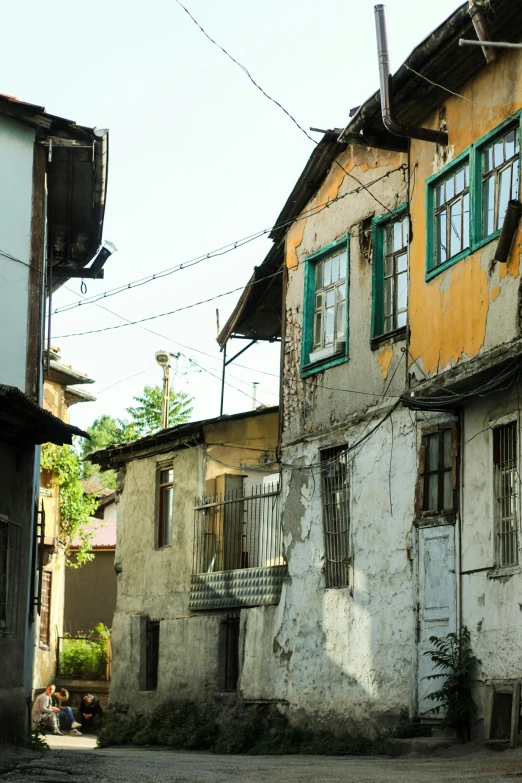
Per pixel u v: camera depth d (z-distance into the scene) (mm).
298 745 17562
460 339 14500
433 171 15609
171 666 21953
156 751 19531
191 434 22422
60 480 34594
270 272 21188
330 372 18734
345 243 18672
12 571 14766
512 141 13883
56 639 35062
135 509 24203
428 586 15570
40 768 11062
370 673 16672
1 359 15781
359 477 17578
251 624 19859
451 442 15406
